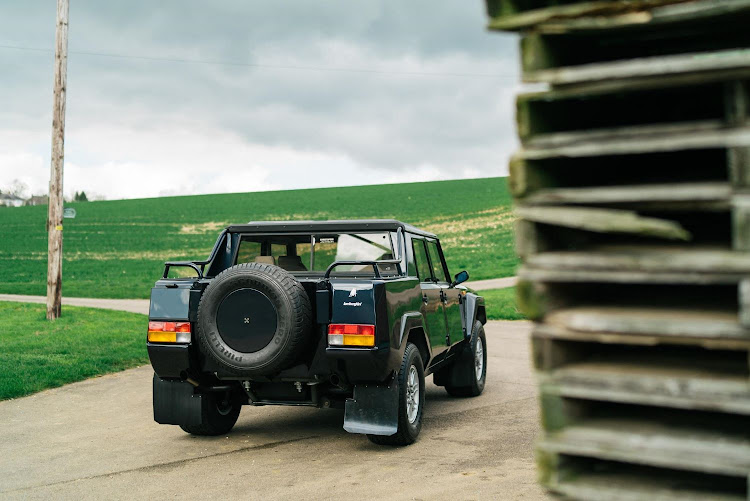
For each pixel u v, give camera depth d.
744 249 1.42
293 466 5.43
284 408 8.05
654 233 1.46
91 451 5.99
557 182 1.68
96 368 10.66
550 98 1.57
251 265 5.57
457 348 8.14
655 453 1.54
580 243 1.72
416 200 66.00
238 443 6.24
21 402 8.36
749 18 1.47
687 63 1.43
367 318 5.47
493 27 1.58
